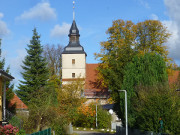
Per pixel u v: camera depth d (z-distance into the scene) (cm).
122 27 5312
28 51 4384
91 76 7212
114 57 5088
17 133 2070
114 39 5312
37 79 4194
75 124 5812
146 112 2623
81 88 4312
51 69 6569
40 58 4400
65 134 3738
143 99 2897
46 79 4300
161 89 2836
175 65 5084
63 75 6850
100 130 5088
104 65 5212
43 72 4356
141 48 5212
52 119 3036
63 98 4044
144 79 3409
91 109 5322
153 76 3412
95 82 7012
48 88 3962
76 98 4069
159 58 3494
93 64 7531
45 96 3456
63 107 3603
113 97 4284
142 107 2848
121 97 3569
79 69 6862
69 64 6881
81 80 4472
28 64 4334
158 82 3212
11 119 2583
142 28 5244
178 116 2512
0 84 2353
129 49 4516
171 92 2834
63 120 3253
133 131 3178
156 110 2578
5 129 1988
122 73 4234
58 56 6950
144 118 2656
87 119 5459
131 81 3512
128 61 4322
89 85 6994
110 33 5462
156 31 5209
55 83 6241
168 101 2580
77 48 6925
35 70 4284
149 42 5191
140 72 3472
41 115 2912
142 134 2795
